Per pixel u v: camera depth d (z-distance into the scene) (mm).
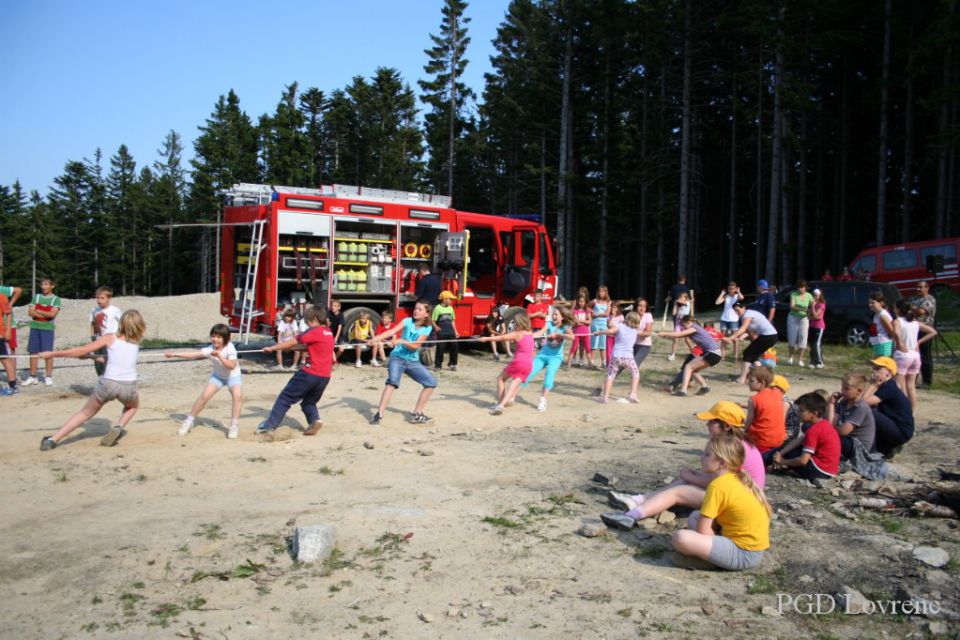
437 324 14883
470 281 17766
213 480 7066
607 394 11883
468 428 9781
